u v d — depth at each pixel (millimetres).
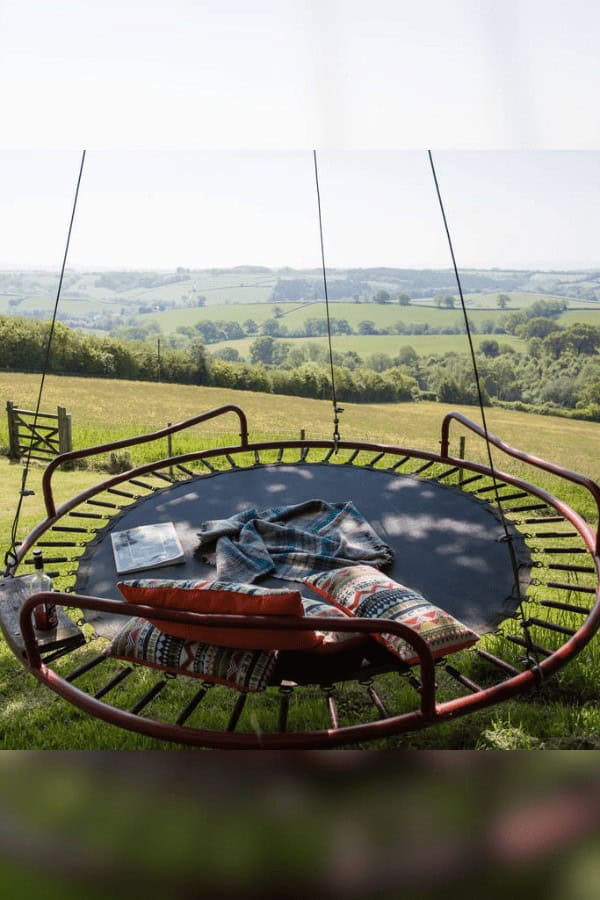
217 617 1898
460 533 3156
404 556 2957
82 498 3482
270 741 1889
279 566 2787
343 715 3734
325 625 1851
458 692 3904
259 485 3801
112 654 2219
